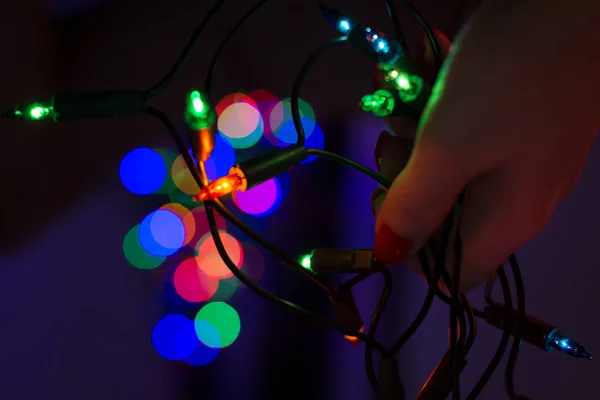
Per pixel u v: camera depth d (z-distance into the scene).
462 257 0.52
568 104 0.49
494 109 0.49
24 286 0.69
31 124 0.71
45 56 0.79
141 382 0.71
